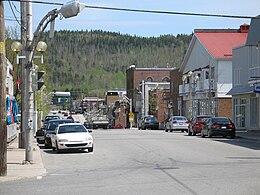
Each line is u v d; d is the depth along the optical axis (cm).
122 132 5022
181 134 4331
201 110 6303
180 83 7469
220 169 1672
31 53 1955
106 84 17400
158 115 8688
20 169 1775
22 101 2720
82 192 1237
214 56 5819
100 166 1888
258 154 2250
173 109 7844
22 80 2689
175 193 1184
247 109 4712
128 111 10450
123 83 17550
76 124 2669
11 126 3275
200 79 6219
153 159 2092
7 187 1373
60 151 2556
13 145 3030
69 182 1439
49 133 2934
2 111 1557
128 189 1266
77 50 17850
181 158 2109
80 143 2500
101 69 17838
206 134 3675
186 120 4931
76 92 16150
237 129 4812
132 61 17750
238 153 2311
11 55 4750
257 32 4141
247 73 4638
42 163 1988
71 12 1644
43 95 5709
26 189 1323
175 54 17525
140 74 10875
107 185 1349
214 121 3612
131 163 1962
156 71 10906
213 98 5800
